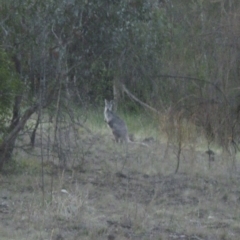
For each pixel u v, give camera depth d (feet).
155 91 113.09
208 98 92.48
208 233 52.70
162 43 103.40
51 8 68.85
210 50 108.47
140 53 81.05
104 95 114.42
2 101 66.33
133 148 94.43
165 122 83.51
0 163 69.67
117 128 98.12
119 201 61.77
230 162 85.20
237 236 52.70
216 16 117.08
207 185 72.02
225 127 88.33
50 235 48.49
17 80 66.74
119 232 51.13
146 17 74.90
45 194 60.59
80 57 73.00
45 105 69.46
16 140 77.46
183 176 76.74
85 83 76.28
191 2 126.72
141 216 55.62
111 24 72.18
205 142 92.68
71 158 79.30
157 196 65.36
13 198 59.62
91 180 70.33
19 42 69.62
